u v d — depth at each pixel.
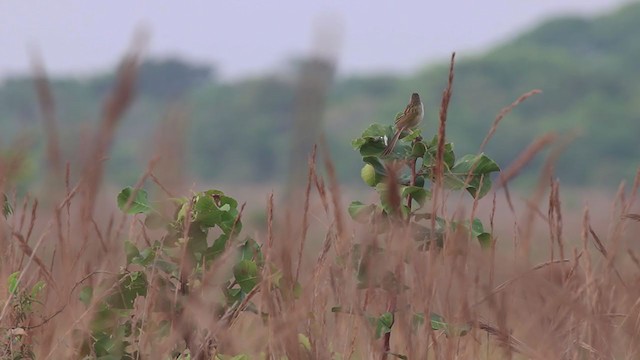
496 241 13.03
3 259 14.49
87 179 9.44
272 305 12.59
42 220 13.18
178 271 13.77
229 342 13.02
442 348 13.49
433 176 13.69
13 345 13.62
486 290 12.15
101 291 13.84
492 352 14.40
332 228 12.96
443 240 13.29
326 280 13.36
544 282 12.06
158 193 13.61
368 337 13.41
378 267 12.77
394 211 12.85
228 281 13.83
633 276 14.52
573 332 13.73
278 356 12.59
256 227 13.96
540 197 13.09
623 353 13.88
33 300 13.94
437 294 13.02
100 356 13.69
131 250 14.02
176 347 13.56
